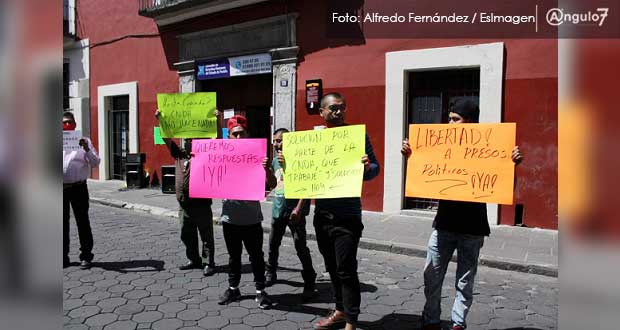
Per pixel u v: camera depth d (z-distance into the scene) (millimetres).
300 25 10141
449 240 3682
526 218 7898
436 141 3666
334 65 9672
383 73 9078
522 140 7844
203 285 5168
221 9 11375
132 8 13719
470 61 8180
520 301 4840
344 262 3645
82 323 4117
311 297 4777
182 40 12516
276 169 5059
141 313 4355
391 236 7367
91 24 14977
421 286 5277
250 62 11039
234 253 4582
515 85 7871
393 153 9031
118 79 14336
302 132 3932
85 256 5754
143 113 13711
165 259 6219
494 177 3467
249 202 4371
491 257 6195
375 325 4164
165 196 11852
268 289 5082
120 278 5391
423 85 9016
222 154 4391
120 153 14914
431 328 3789
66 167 5547
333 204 3699
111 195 12094
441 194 3594
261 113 11453
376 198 9289
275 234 5109
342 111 3848
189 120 5195
